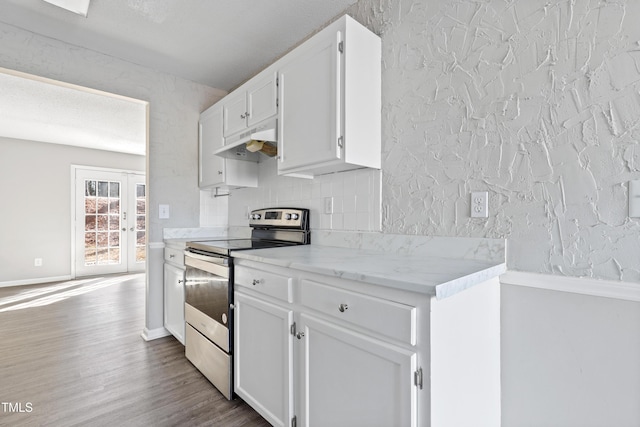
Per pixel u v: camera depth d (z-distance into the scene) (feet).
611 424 3.51
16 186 15.71
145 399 5.90
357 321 3.60
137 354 7.78
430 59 5.01
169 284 8.53
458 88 4.69
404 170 5.36
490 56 4.36
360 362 3.59
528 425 4.09
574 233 3.73
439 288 2.94
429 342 3.01
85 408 5.61
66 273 16.94
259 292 5.17
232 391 5.80
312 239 7.02
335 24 5.15
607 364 3.53
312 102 5.52
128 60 8.23
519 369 4.15
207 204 9.81
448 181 4.82
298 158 5.81
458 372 3.45
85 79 7.63
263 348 5.09
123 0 5.97
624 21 3.38
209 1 6.04
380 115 5.67
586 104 3.62
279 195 8.09
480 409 3.88
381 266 4.02
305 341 4.31
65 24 6.70
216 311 6.14
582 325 3.68
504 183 4.25
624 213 3.41
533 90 4.00
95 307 11.78
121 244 18.67
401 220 5.41
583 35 3.63
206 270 6.46
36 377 6.67
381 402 3.38
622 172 3.41
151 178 8.71
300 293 4.39
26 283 15.80
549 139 3.88
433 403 3.04
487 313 4.02
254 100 7.09
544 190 3.93
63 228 16.89
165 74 8.93
